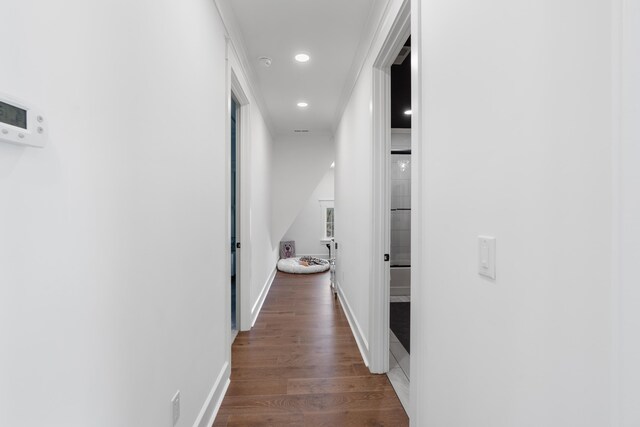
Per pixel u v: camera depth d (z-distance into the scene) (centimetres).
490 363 81
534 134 66
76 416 74
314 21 220
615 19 48
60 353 69
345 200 367
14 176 59
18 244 59
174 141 129
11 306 58
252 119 324
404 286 459
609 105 49
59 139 69
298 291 457
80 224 75
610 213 49
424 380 123
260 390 203
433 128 115
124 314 93
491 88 81
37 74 63
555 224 60
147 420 107
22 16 60
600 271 51
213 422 173
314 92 353
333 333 298
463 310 95
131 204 97
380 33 196
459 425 97
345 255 363
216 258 189
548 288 62
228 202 214
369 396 196
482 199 85
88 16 78
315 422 173
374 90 220
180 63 135
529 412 68
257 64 285
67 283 71
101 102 83
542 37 63
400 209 461
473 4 89
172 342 127
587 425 54
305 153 565
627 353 47
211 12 178
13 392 59
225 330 208
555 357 61
